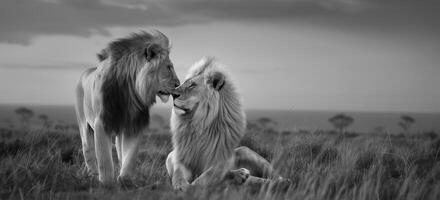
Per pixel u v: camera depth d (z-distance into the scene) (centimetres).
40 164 1121
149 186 967
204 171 993
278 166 1043
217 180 947
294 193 880
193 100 988
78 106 1264
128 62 1069
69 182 1005
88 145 1221
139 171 1152
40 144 1582
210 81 986
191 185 916
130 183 1004
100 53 1125
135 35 1086
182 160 1008
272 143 1659
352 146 1473
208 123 980
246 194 863
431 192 916
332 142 1591
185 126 1002
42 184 980
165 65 1068
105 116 1055
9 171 1038
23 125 2644
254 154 1028
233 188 902
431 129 2477
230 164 984
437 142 1658
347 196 904
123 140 1093
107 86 1055
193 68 1028
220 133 990
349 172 1063
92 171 1188
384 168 1136
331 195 925
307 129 1750
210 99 984
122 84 1066
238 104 1017
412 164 1215
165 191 898
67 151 1419
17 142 1527
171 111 1041
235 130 1002
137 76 1059
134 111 1076
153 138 2039
